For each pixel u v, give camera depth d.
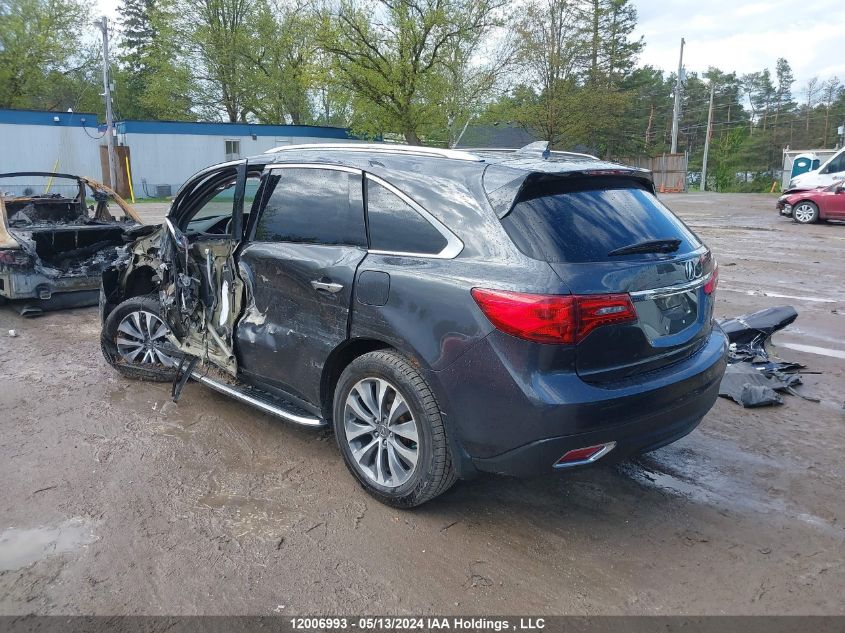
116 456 4.11
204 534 3.28
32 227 8.12
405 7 28.34
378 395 3.42
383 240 3.43
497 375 2.91
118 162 31.23
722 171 78.00
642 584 2.92
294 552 3.14
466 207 3.15
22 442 4.30
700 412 3.41
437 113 30.47
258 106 42.69
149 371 5.32
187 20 40.62
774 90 98.00
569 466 2.99
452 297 3.04
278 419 4.70
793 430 4.54
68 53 41.72
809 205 18.34
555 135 39.50
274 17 40.59
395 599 2.82
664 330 3.19
